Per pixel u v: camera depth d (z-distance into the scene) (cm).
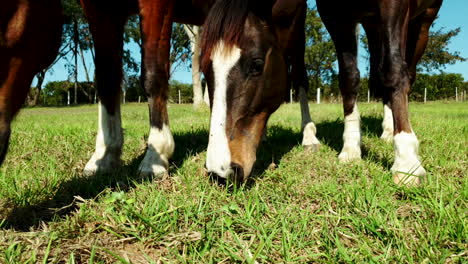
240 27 236
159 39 295
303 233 187
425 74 3005
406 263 163
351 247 180
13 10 141
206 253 170
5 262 160
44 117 1006
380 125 581
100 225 196
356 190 236
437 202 214
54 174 279
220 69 237
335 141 452
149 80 295
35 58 154
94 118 939
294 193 246
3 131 147
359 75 364
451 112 1063
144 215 204
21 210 222
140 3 287
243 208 227
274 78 262
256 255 160
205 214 205
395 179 270
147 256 167
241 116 245
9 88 148
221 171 233
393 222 196
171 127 602
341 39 365
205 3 296
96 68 327
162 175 287
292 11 260
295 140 463
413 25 529
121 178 288
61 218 214
